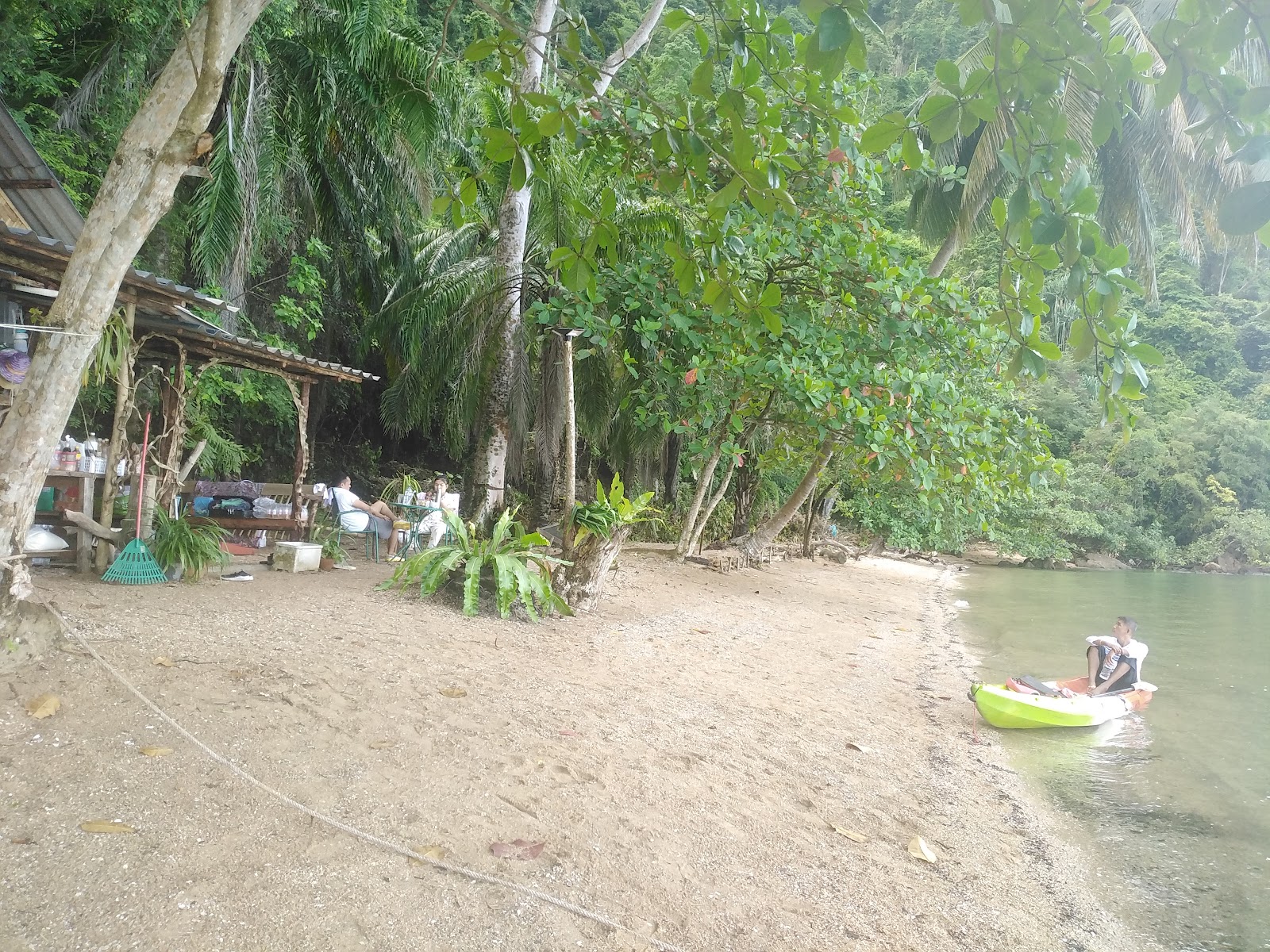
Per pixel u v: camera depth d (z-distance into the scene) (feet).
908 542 83.51
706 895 10.95
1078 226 8.47
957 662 31.89
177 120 13.91
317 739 13.21
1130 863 14.65
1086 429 118.62
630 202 42.04
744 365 36.86
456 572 26.11
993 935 11.35
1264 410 130.00
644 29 33.35
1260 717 25.84
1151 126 48.24
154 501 24.54
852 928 10.82
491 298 38.52
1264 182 7.00
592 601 28.30
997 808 16.60
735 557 50.16
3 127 25.68
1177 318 145.28
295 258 52.42
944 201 53.93
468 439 53.93
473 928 9.29
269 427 64.03
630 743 15.89
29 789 10.32
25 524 13.83
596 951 9.29
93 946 7.95
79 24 39.86
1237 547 114.83
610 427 54.19
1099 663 25.66
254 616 20.29
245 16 13.82
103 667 14.11
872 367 37.70
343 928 8.85
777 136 11.16
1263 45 7.29
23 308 25.40
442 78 41.22
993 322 9.73
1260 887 13.85
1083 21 8.00
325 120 43.93
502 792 12.66
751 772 15.78
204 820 10.38
